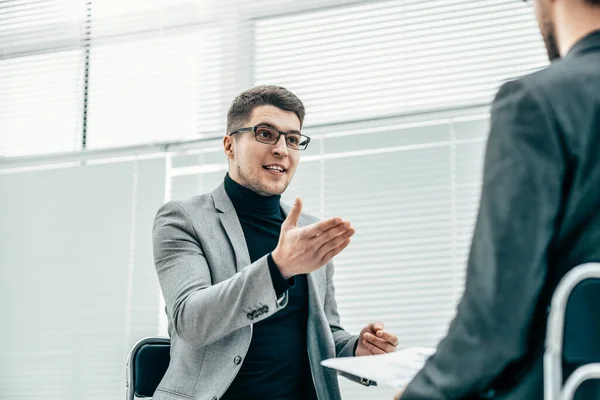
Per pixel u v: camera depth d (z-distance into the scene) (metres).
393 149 2.56
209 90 2.84
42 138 3.02
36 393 2.77
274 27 2.83
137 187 2.82
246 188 1.82
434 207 2.47
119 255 2.79
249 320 1.48
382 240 2.50
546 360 0.84
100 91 2.99
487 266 0.86
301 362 1.70
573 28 0.96
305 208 2.60
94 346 2.74
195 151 2.78
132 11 3.01
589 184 0.86
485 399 0.92
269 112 1.79
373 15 2.68
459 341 0.88
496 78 2.51
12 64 3.13
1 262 2.93
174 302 1.60
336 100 2.67
